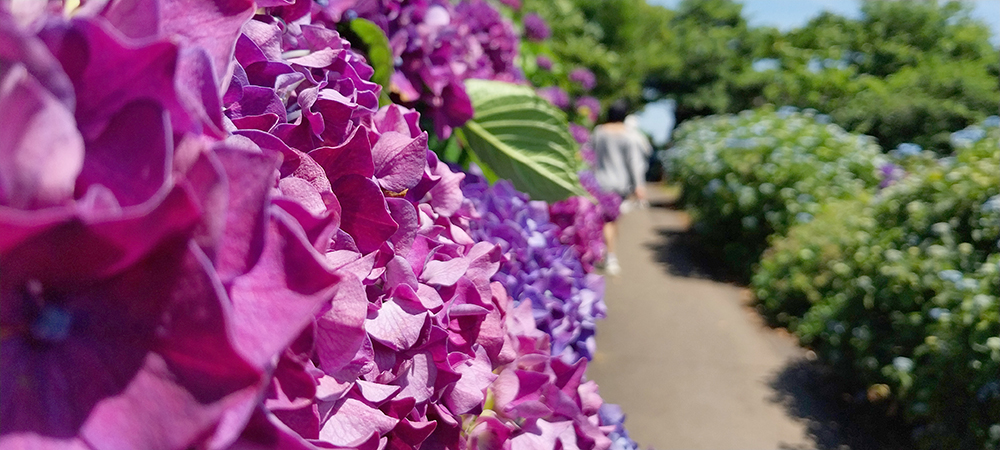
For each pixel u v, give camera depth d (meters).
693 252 9.72
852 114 19.03
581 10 18.66
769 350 5.52
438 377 0.77
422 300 0.77
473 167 1.99
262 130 0.58
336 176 0.68
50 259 0.29
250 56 0.63
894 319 4.28
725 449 3.82
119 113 0.32
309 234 0.43
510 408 0.96
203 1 0.45
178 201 0.30
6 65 0.29
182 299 0.30
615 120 8.30
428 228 0.89
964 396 3.64
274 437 0.37
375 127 0.85
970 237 4.36
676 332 5.87
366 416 0.59
